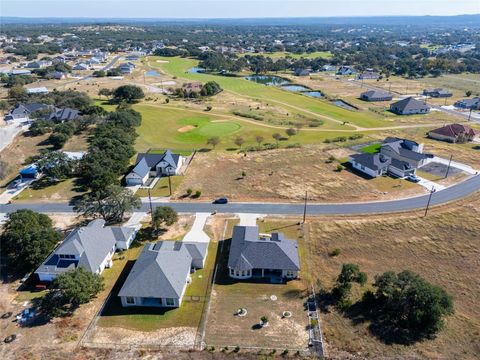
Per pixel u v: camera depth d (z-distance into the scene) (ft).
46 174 331.98
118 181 313.94
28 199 291.99
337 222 260.21
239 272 203.82
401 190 307.99
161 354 157.48
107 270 210.18
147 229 252.21
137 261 202.80
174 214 246.27
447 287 197.36
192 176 334.44
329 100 654.94
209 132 459.32
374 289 194.90
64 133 411.34
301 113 559.38
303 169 349.41
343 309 181.78
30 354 156.04
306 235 245.04
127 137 387.14
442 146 412.77
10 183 320.29
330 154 387.55
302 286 198.80
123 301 182.80
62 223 257.96
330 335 167.22
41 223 224.74
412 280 180.34
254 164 361.51
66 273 180.65
